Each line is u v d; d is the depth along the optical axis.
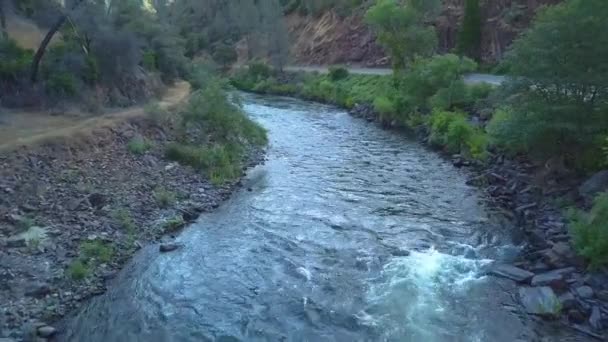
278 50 71.25
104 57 32.66
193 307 13.51
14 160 19.19
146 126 27.22
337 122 41.91
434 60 36.91
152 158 24.55
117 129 25.25
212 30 97.75
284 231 18.70
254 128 33.75
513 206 20.30
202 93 31.84
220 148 27.42
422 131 34.47
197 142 28.33
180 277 15.16
